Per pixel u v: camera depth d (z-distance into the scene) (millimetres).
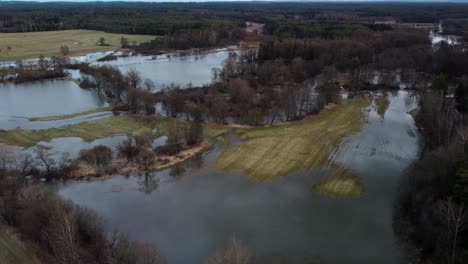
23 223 50781
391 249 52031
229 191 68125
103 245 47625
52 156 81062
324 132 95000
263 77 140125
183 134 89438
